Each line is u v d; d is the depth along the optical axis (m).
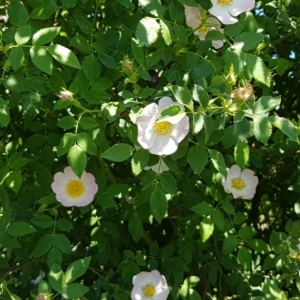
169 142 0.43
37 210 0.55
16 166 0.50
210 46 0.47
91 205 0.60
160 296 0.54
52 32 0.43
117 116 0.45
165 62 0.47
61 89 0.47
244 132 0.42
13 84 0.45
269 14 0.64
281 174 0.73
